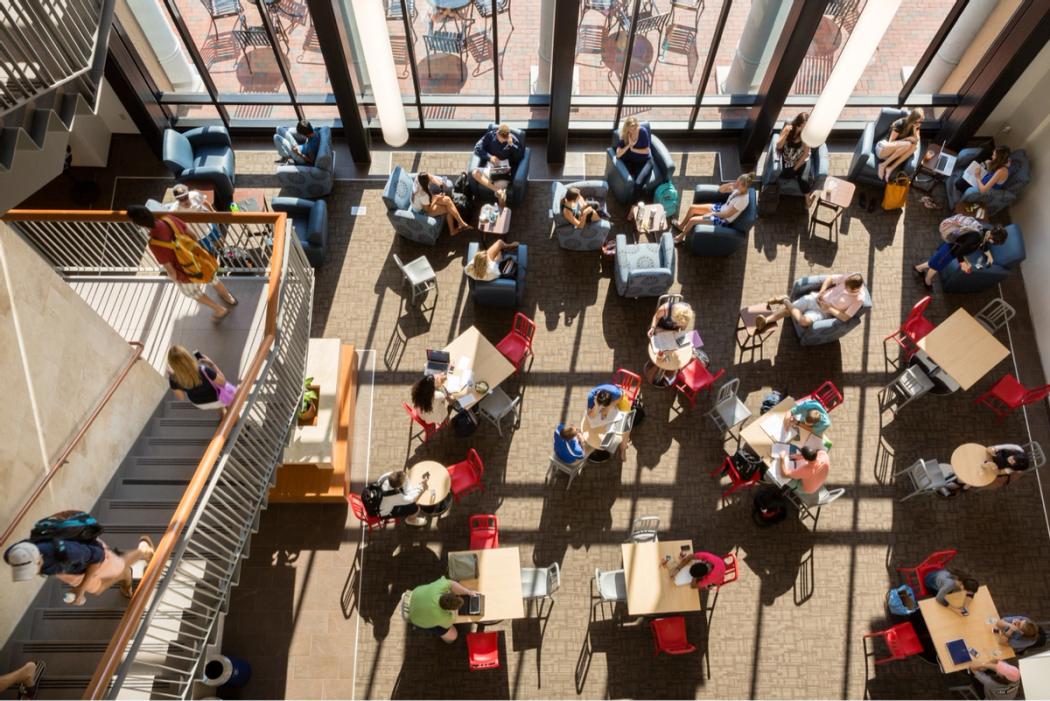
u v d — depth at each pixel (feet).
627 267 31.78
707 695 26.22
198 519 17.92
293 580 27.71
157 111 34.81
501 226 32.63
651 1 31.65
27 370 17.92
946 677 26.45
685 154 36.50
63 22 17.76
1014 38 30.25
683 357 29.09
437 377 27.94
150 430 23.52
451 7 31.78
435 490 26.94
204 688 24.32
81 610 18.80
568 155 36.52
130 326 24.70
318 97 35.35
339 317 32.58
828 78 31.48
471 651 24.95
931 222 34.42
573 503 29.04
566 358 31.76
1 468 16.85
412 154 36.50
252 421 21.40
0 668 17.63
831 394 28.63
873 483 29.37
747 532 28.58
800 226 34.45
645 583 25.12
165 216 20.68
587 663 26.63
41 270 18.71
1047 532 28.55
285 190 34.76
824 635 27.02
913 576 27.66
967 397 30.89
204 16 31.68
